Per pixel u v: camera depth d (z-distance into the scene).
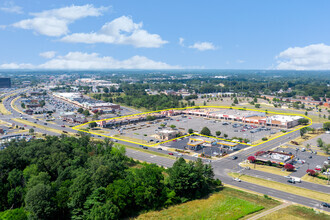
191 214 119.38
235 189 145.88
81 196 118.69
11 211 109.50
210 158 199.75
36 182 124.62
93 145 199.88
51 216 110.50
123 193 119.75
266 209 121.75
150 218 117.25
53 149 166.00
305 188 147.75
